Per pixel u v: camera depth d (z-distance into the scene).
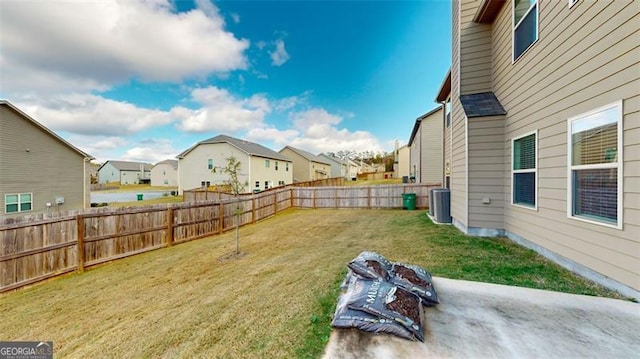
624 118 2.65
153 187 42.56
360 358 1.85
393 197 12.37
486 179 5.41
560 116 3.60
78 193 15.24
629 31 2.60
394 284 2.58
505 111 5.20
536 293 2.77
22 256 4.08
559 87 3.61
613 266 2.79
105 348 2.36
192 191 17.48
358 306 2.24
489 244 4.77
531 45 4.28
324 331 2.26
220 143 23.86
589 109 3.09
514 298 2.67
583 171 3.22
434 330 2.13
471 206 5.55
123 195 28.50
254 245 6.05
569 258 3.45
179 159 25.55
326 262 4.30
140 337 2.48
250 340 2.26
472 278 3.26
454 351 1.87
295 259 4.66
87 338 2.57
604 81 2.88
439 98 10.23
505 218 5.25
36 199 13.16
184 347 2.25
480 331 2.10
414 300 2.32
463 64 6.11
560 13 3.59
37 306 3.41
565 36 3.49
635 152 2.54
